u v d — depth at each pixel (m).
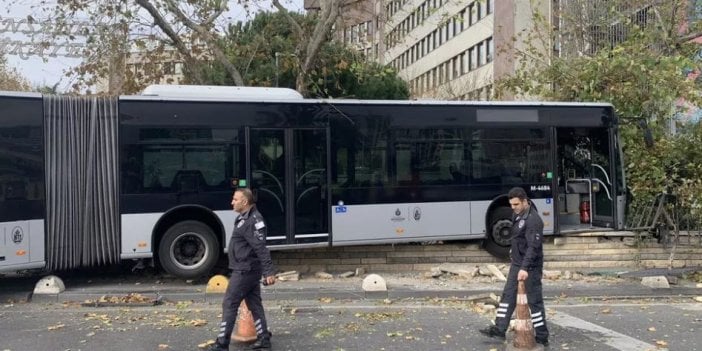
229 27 16.53
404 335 7.29
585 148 13.20
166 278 10.82
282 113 10.62
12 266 9.05
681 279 11.53
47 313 8.44
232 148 10.32
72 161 9.66
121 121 9.88
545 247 12.23
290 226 10.56
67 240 9.57
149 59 14.93
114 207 9.84
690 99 13.92
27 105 9.34
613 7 16.80
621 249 12.41
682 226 12.72
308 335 7.27
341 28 16.83
